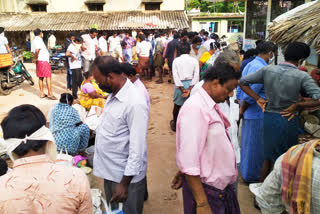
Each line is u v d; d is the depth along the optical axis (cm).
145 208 346
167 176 419
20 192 140
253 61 369
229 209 208
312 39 395
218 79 190
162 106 777
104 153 248
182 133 191
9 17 2053
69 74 898
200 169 196
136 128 232
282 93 300
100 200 322
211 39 930
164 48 1078
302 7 522
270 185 201
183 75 532
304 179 175
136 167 233
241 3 3497
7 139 145
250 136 372
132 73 333
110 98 246
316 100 281
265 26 984
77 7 2111
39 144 146
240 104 401
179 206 352
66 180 148
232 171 205
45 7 2114
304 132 530
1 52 877
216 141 194
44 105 784
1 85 896
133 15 2080
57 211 144
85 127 413
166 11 2128
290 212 184
